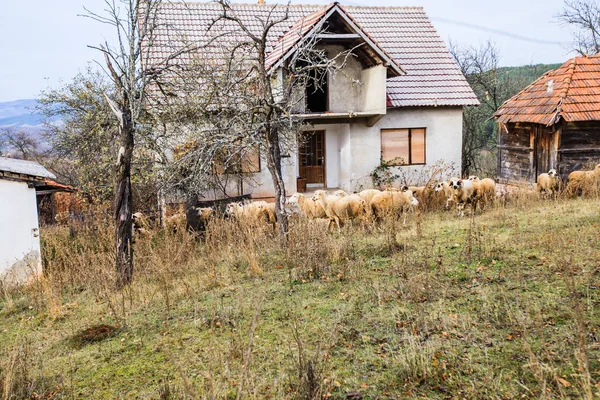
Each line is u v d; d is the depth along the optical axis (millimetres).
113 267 10023
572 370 4820
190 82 13031
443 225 12352
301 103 18875
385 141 20578
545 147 17797
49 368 6215
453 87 21109
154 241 13055
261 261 10133
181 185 13688
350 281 8219
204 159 12219
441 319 6219
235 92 12781
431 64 22047
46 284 9742
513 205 14836
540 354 5168
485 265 8328
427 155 20938
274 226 13984
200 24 20938
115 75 10484
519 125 19391
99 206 16422
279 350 5910
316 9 23250
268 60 17484
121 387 5531
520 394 4555
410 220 12953
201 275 9773
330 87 19906
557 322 5832
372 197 13266
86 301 9281
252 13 22172
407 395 4766
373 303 7125
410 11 24766
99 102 16891
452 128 20953
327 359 5438
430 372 5027
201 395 4980
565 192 15312
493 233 10672
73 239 14961
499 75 39469
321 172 21844
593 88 17578
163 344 6551
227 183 18359
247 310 7371
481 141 34688
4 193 12016
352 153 20359
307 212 13562
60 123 18516
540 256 8438
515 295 6773
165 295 8430
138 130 12453
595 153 17250
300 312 7070
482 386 4738
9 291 10797
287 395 4879
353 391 4875
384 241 10547
